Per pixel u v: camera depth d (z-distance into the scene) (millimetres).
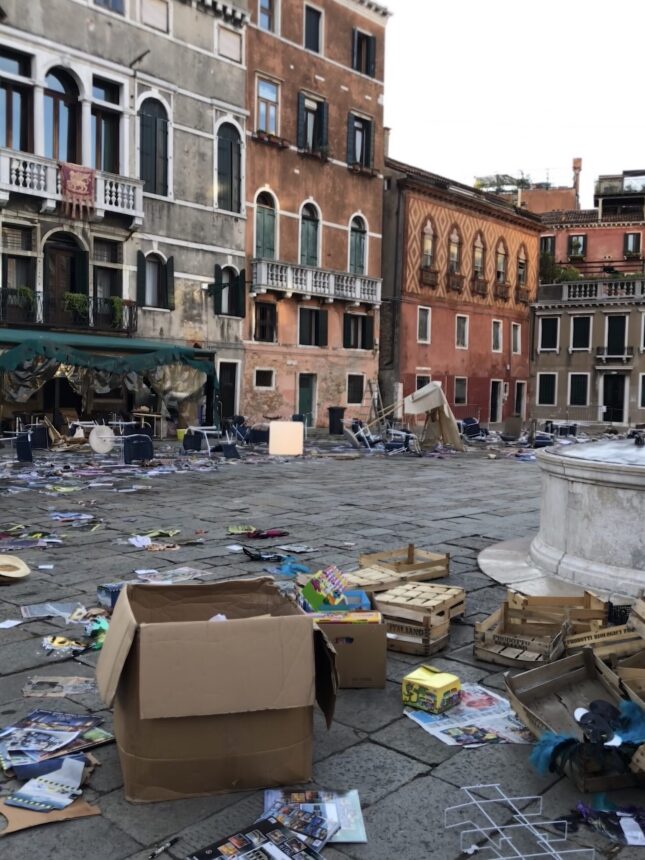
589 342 42812
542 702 3881
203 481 14000
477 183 64375
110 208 23234
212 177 26875
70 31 22438
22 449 15734
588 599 5270
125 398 24328
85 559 7426
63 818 3053
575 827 3086
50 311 22438
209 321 27078
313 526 9500
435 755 3664
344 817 3102
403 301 34938
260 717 3246
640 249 49750
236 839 2914
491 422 40969
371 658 4426
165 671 3113
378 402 32719
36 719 3902
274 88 29156
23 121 21969
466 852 2918
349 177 32312
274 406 29625
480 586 6609
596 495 6469
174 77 25359
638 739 3426
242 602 3943
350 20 31891
